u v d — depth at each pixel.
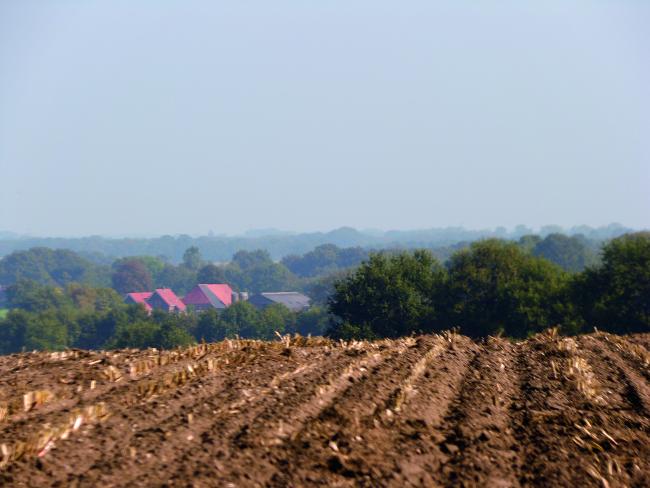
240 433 37.88
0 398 43.69
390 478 33.69
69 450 34.91
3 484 30.92
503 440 40.81
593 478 36.22
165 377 49.19
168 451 35.12
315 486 32.25
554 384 55.66
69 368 52.44
